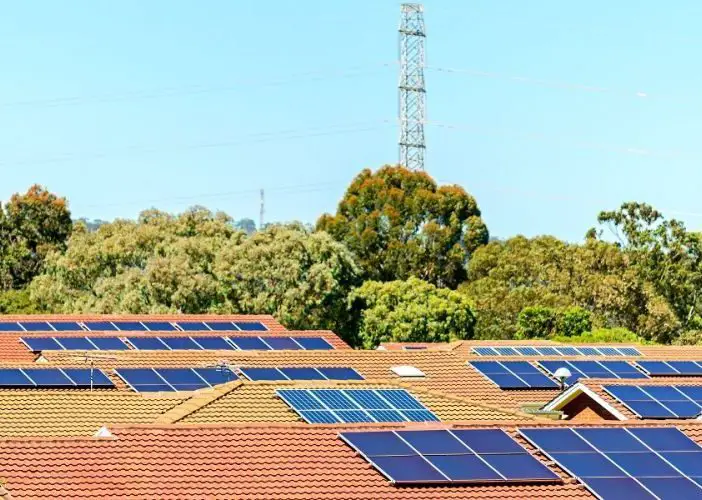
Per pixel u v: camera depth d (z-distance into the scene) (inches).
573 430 1678.2
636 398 2190.0
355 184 6107.3
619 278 4968.0
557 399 2263.8
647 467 1596.9
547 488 1537.9
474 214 6018.7
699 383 2434.8
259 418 1827.0
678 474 1589.6
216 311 4392.2
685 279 5383.9
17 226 6451.8
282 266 4453.7
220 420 1811.0
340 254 4650.6
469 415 1936.5
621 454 1622.8
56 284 4717.0
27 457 1438.2
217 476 1482.5
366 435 1590.8
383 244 5959.6
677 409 2164.1
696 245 5438.0
